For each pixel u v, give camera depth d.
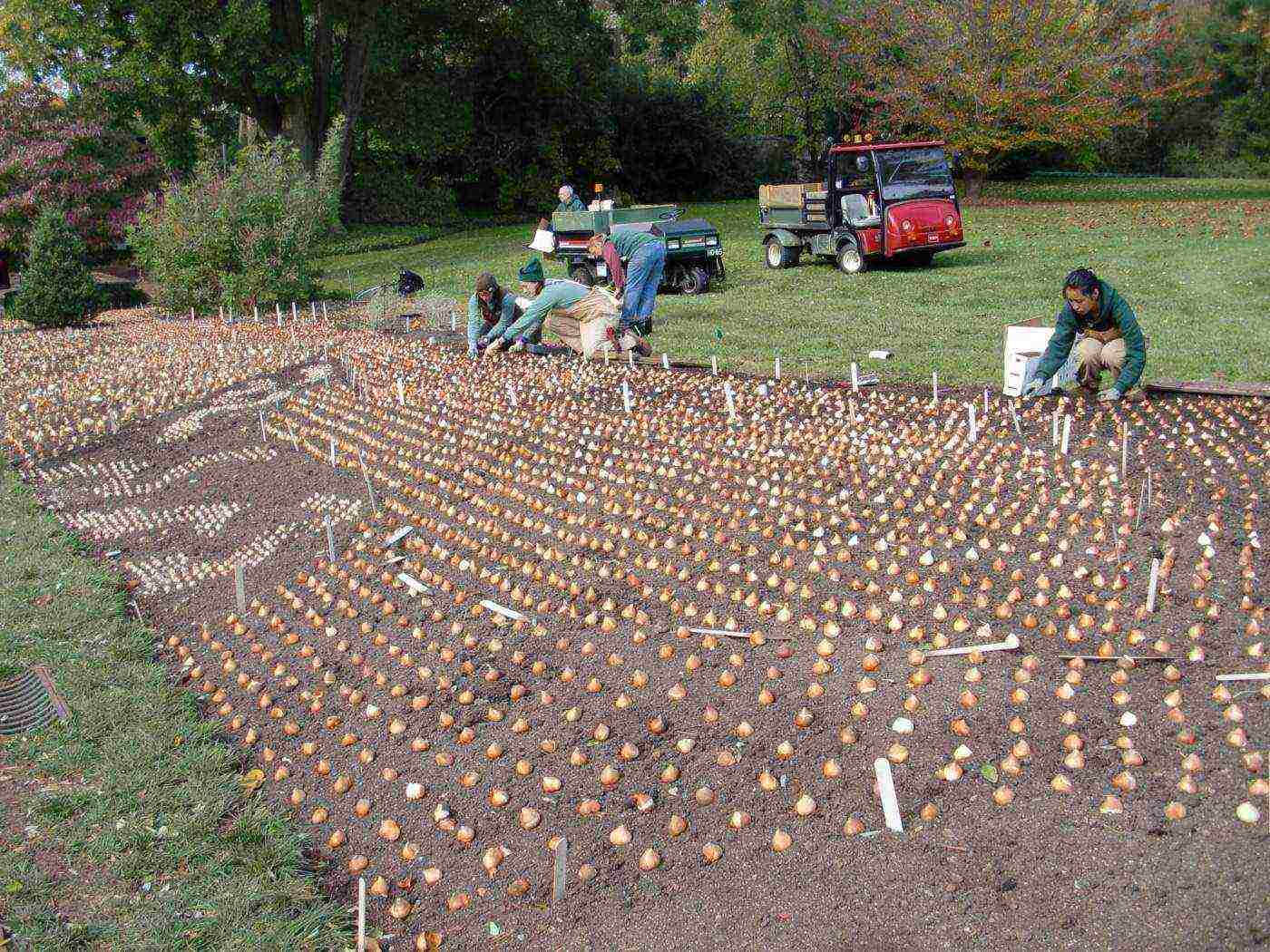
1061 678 4.02
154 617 5.78
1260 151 36.44
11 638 5.39
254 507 7.32
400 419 8.95
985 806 3.40
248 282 16.02
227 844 3.72
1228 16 37.84
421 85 32.12
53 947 3.19
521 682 4.61
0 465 8.85
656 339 11.47
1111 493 5.72
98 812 3.90
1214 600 4.45
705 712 4.13
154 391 10.90
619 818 3.65
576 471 7.14
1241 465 5.98
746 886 3.26
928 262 16.05
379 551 6.26
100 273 23.02
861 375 8.96
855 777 3.65
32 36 21.06
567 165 37.34
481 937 3.22
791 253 16.72
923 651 4.34
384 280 19.70
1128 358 7.19
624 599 5.22
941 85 23.83
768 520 5.95
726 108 39.41
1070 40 24.09
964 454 6.60
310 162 27.48
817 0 34.28
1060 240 17.55
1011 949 2.85
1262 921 2.78
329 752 4.32
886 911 3.06
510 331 10.34
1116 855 3.10
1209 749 3.49
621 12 34.09
